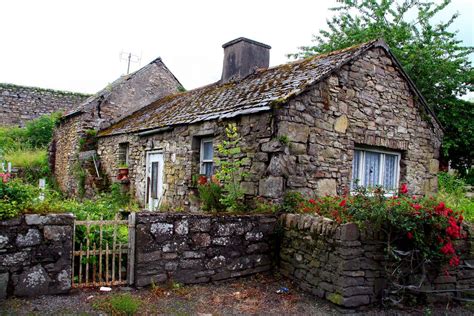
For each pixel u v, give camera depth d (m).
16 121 21.25
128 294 4.79
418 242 4.94
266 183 6.46
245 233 5.82
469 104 12.80
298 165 6.62
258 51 10.60
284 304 4.89
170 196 9.16
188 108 9.80
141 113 13.02
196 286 5.30
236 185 7.10
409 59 12.52
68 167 14.24
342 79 7.43
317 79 6.86
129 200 10.91
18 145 18.80
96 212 7.49
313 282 5.28
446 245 4.91
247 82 9.25
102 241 5.38
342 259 4.79
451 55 13.29
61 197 13.32
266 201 6.44
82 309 4.29
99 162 13.05
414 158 8.77
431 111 9.07
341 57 7.62
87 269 4.93
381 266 5.02
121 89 13.97
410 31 13.63
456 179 11.44
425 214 4.90
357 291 4.82
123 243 5.26
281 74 8.46
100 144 13.19
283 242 6.01
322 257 5.15
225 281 5.60
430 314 4.92
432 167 9.16
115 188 11.18
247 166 6.98
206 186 7.32
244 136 7.11
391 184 8.59
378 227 4.87
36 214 4.59
